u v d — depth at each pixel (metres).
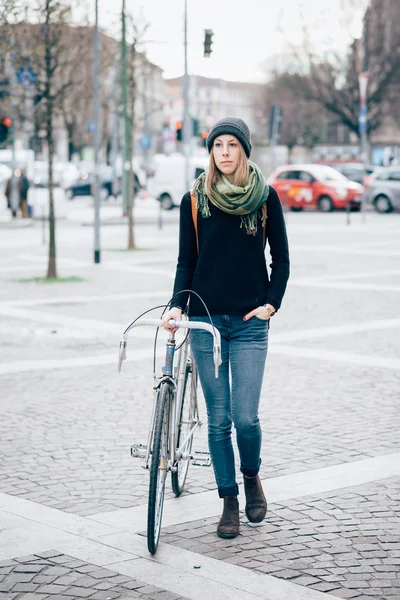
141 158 102.69
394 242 34.16
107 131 72.12
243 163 6.56
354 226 43.00
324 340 14.78
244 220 6.66
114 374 12.52
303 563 6.15
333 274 24.12
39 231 42.47
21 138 68.81
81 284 22.53
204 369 6.80
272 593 5.68
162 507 6.57
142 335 15.46
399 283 22.20
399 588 5.75
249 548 6.43
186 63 41.66
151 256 29.72
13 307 18.81
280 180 55.91
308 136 93.25
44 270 25.84
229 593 5.70
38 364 13.23
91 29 27.97
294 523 6.92
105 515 7.14
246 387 6.74
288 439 9.30
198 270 6.77
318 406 10.65
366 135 76.31
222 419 6.82
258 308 6.70
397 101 75.94
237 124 6.57
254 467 6.92
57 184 76.50
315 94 75.06
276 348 14.13
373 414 10.27
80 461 8.66
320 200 54.69
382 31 71.81
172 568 6.09
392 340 14.73
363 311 17.77
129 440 9.38
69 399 11.16
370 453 8.77
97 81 27.05
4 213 56.84
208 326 6.47
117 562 6.20
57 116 24.78
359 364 12.95
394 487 7.75
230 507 6.76
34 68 24.06
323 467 8.34
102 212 56.75
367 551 6.35
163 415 6.37
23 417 10.34
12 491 7.77
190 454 7.21
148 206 63.09
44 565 6.16
